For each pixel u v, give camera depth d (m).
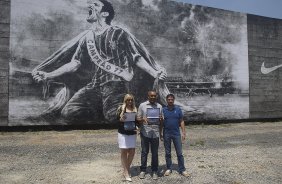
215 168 10.12
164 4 22.86
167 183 8.55
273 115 27.11
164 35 22.73
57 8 19.81
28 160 11.43
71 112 19.78
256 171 9.77
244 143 15.64
